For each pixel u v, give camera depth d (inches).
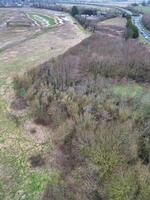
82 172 780.6
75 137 917.2
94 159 781.9
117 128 881.5
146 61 1466.5
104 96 1136.2
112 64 1427.2
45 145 960.3
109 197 686.5
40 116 1080.8
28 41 2121.1
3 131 1034.1
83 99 1100.5
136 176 711.1
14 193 778.8
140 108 1056.2
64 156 887.7
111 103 1079.0
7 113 1135.0
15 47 1958.7
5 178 828.6
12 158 906.7
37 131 1031.0
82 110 1043.3
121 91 1243.2
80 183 751.1
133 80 1373.0
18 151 936.9
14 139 994.7
